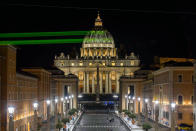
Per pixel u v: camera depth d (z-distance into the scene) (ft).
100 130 315.58
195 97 255.29
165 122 321.52
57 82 538.47
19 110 252.62
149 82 435.53
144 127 263.29
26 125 276.62
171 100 304.91
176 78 306.76
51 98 468.34
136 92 527.40
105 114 515.09
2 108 216.33
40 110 363.15
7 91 218.38
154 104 388.57
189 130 270.87
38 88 364.17
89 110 586.45
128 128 316.19
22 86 267.80
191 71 305.73
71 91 547.49
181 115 302.86
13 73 235.61
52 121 383.86
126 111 428.15
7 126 215.51
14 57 239.71
